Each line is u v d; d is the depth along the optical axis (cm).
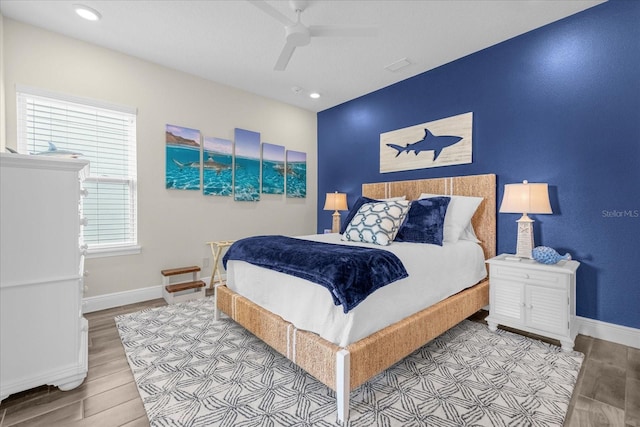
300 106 453
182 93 336
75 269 158
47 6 226
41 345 149
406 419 136
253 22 244
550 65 245
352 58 302
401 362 187
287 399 151
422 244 238
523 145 262
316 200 482
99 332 232
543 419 135
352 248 191
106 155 292
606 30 219
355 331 144
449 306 207
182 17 238
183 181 338
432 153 327
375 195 378
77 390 158
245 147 392
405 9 225
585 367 181
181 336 224
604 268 222
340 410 133
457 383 164
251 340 218
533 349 204
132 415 139
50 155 170
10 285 140
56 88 260
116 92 292
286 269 173
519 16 234
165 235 328
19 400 148
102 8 227
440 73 319
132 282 306
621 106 213
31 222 145
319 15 232
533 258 223
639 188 207
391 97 370
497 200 279
